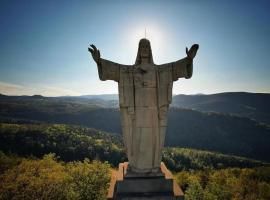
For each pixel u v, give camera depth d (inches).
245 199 3255.4
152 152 684.7
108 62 687.7
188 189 2866.6
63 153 4709.6
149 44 697.6
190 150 6195.9
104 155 4817.9
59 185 2250.2
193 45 661.3
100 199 2101.4
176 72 693.9
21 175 2615.7
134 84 688.4
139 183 653.9
